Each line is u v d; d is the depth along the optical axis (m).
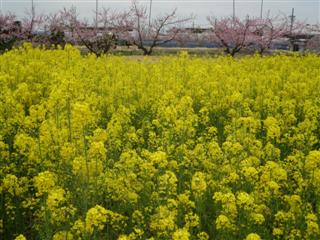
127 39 32.88
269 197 6.18
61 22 32.34
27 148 7.10
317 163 6.26
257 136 10.19
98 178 6.35
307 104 11.35
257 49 33.28
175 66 17.02
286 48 38.50
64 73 12.99
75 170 6.17
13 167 7.00
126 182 6.34
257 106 12.27
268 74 16.77
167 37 34.28
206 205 6.62
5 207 6.35
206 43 37.44
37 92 12.14
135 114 11.56
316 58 20.86
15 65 14.23
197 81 13.96
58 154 6.81
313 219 5.69
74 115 6.48
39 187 5.40
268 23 32.53
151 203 6.02
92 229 5.05
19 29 33.69
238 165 7.12
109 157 7.91
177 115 9.41
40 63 14.70
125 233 6.10
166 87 13.22
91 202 6.09
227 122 10.45
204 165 7.26
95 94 11.57
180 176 7.01
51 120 7.63
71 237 5.25
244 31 31.84
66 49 17.00
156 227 5.43
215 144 7.46
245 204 5.57
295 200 6.10
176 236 4.68
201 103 12.39
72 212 5.51
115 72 15.36
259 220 5.70
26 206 6.04
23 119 8.53
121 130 8.69
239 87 14.07
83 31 31.98
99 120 10.46
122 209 6.30
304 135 9.22
